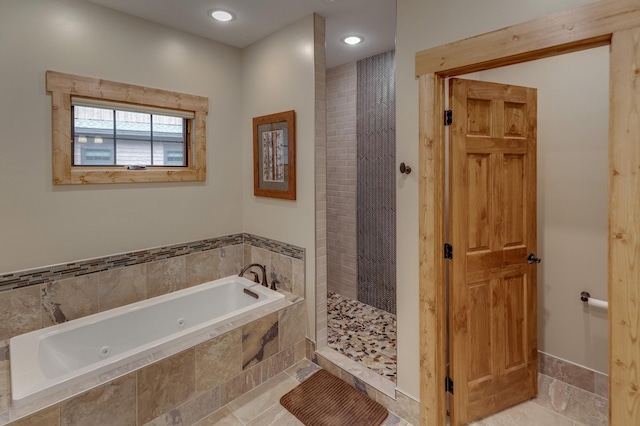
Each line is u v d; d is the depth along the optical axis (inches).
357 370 101.5
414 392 85.1
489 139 81.9
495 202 84.3
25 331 89.6
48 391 66.6
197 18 106.7
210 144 125.1
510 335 88.8
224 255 131.6
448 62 72.6
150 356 79.9
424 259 79.5
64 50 92.3
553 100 95.9
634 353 54.7
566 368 98.1
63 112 92.0
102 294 102.6
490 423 84.7
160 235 114.7
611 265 56.3
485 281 84.2
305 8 100.5
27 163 88.2
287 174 115.9
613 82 54.3
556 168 96.9
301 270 114.0
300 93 109.8
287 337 107.7
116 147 106.0
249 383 97.4
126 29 103.2
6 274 86.4
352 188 155.2
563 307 98.0
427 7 76.0
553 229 98.5
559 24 58.4
